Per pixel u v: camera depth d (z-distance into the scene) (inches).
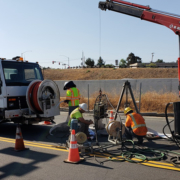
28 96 280.2
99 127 276.8
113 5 339.6
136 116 238.1
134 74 1616.6
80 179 155.0
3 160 195.0
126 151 211.8
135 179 154.9
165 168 173.5
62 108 551.8
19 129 225.8
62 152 217.6
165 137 269.4
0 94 271.9
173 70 1626.5
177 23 290.7
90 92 766.5
